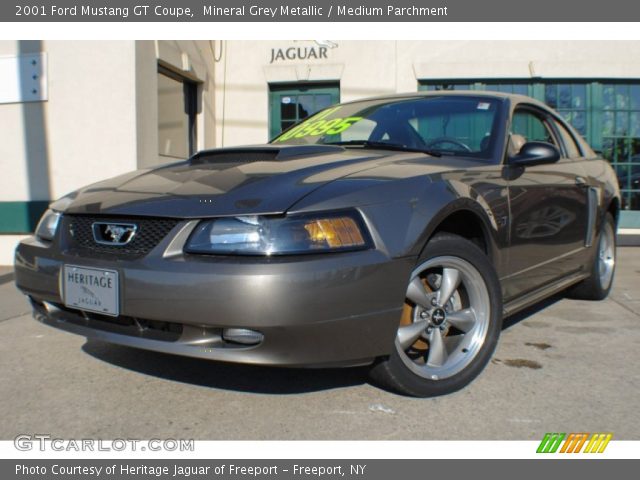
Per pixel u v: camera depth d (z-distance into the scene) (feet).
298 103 28.53
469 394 8.77
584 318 13.30
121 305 7.61
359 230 7.45
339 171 8.27
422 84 27.58
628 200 28.14
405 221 7.81
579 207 12.78
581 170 13.28
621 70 27.12
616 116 27.89
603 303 14.90
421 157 9.50
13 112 21.50
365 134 11.26
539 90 27.63
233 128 28.40
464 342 9.03
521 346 11.14
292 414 8.14
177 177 8.82
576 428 7.72
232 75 28.25
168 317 7.28
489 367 9.95
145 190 8.45
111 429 7.81
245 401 8.59
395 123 11.37
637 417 8.03
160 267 7.35
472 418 7.98
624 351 10.85
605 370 9.82
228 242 7.20
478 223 9.32
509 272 10.11
